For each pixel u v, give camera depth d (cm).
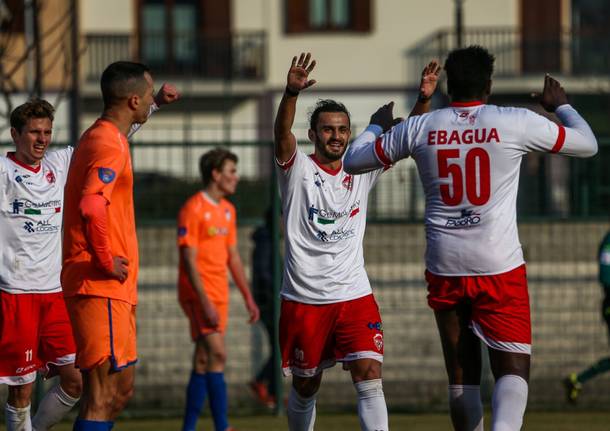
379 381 1955
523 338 1734
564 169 3738
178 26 8806
